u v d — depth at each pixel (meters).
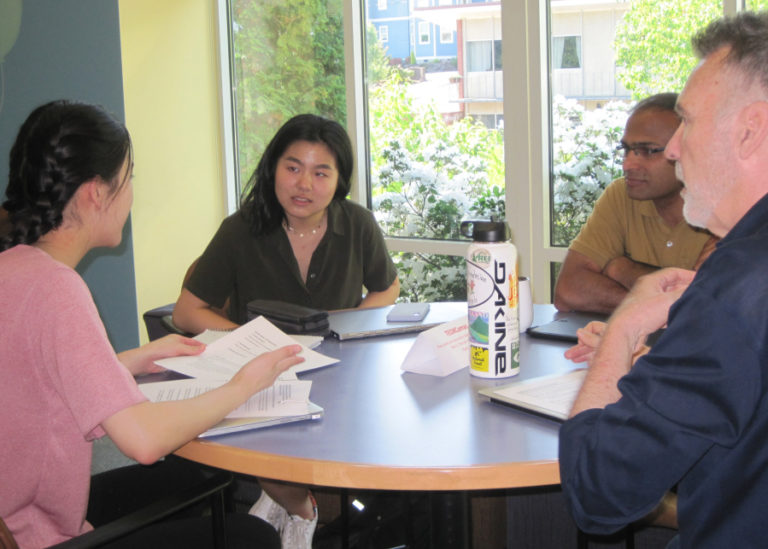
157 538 1.33
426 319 1.80
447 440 1.05
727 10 2.69
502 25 3.26
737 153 0.88
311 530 2.01
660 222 2.21
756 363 0.77
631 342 1.06
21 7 3.27
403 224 3.93
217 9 4.45
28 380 1.12
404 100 3.80
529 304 1.66
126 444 1.08
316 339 1.63
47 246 1.22
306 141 2.13
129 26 4.06
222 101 4.54
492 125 3.47
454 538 1.28
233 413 1.17
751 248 0.81
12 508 1.17
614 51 3.03
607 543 1.70
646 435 0.82
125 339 3.67
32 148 1.19
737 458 0.80
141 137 4.18
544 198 3.28
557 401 1.15
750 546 0.80
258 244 2.24
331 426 1.13
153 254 4.30
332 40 4.01
